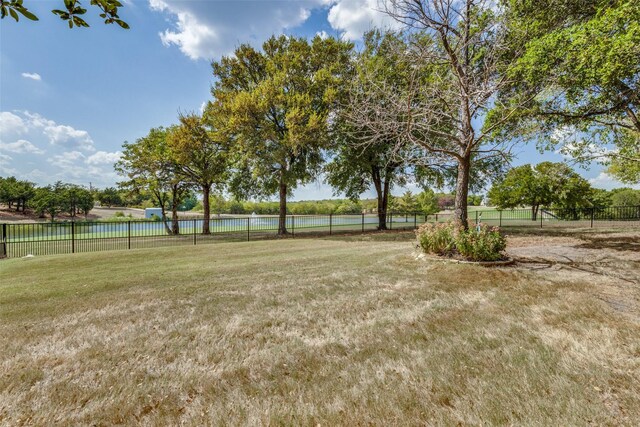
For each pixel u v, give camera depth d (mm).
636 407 1923
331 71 15500
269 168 15508
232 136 16141
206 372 2490
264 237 15781
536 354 2646
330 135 15219
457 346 2850
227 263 7438
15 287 5230
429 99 7668
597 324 3236
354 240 12898
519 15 7320
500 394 2092
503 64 6941
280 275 5871
